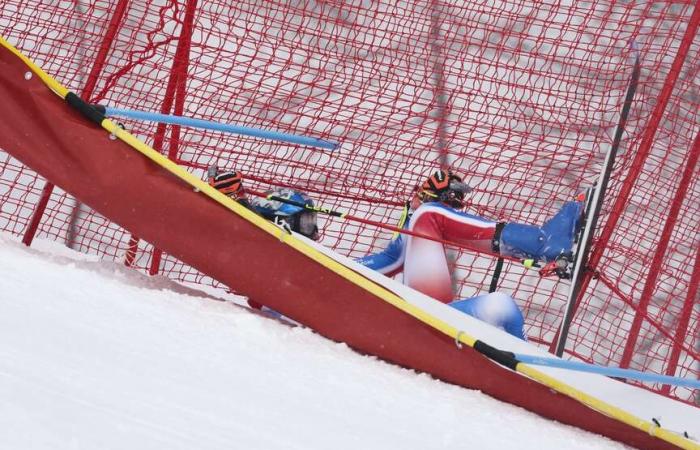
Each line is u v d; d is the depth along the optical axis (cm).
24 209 3362
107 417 878
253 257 1820
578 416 1694
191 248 1841
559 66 3700
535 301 3475
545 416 1719
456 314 1959
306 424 1170
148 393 1057
